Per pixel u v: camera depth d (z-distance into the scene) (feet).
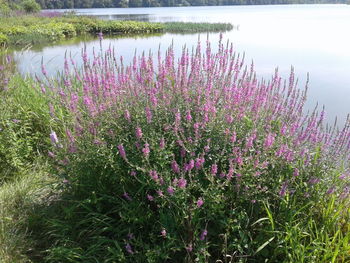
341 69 42.78
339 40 73.61
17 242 11.98
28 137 18.30
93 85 13.61
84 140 12.69
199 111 12.28
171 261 10.21
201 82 13.73
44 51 70.28
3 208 13.64
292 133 12.27
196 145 10.93
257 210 10.83
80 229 12.14
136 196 11.47
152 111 12.27
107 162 11.43
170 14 263.08
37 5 165.58
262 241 10.44
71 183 12.55
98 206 11.69
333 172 12.17
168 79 13.78
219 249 10.35
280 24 130.21
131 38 98.48
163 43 78.43
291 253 10.20
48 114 19.17
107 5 335.06
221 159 10.95
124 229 11.00
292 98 13.58
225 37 82.43
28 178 16.10
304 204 11.46
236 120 11.85
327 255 9.92
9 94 20.79
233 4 474.08
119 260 9.95
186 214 9.80
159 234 10.71
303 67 43.24
